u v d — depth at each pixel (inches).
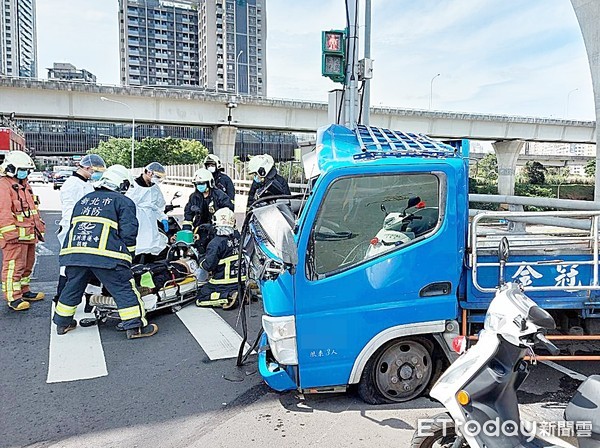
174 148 3051.2
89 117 1221.1
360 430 150.5
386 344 160.1
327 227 152.3
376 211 154.3
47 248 483.8
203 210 327.9
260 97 1370.6
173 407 168.2
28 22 5590.6
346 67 299.0
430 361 165.5
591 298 168.6
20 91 1146.0
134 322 231.3
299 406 166.4
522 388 176.9
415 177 154.2
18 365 202.8
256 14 5438.0
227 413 163.6
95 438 149.5
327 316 152.7
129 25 5433.1
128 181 242.5
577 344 186.4
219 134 1384.1
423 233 156.7
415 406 163.2
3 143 684.1
